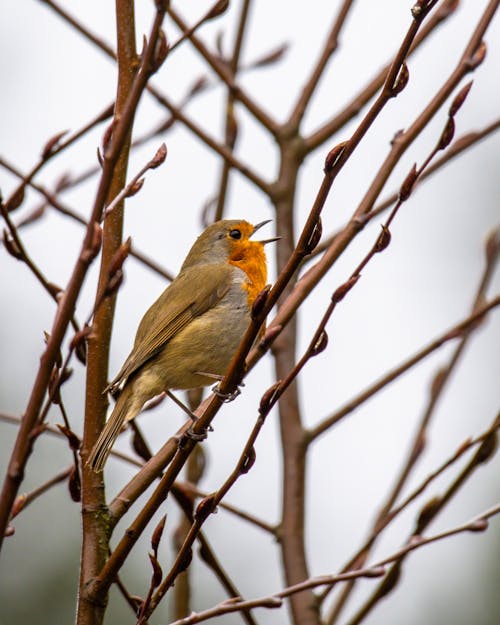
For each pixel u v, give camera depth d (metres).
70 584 14.34
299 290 6.89
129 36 6.94
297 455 8.94
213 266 9.93
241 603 6.56
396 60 5.77
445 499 7.58
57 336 5.61
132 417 8.05
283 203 9.94
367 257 6.16
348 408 8.95
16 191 7.71
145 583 14.14
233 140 10.27
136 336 9.56
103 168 5.51
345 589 8.64
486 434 7.35
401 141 7.02
